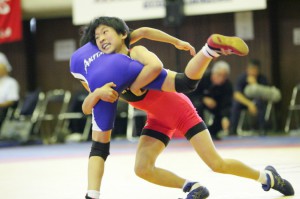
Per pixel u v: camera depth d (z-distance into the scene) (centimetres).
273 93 1433
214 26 1622
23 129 1498
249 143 1247
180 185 507
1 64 1480
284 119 1605
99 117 448
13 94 1488
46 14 1655
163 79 448
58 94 1573
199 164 882
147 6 1400
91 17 1437
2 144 1503
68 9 1619
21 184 739
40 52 1764
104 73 447
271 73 1588
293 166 780
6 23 1605
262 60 1597
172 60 1605
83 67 463
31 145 1520
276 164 815
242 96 1428
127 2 1412
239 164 503
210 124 1352
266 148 1109
